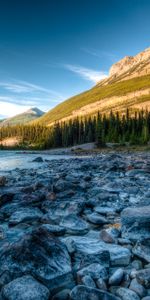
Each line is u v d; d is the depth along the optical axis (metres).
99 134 118.44
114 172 21.86
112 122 121.31
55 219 9.02
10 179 20.03
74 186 14.04
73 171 24.44
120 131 114.56
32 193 12.73
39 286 4.76
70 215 8.90
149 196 12.21
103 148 91.62
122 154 61.75
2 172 27.11
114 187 14.25
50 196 11.98
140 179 17.64
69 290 4.97
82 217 9.71
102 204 10.84
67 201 11.23
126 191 13.23
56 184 14.13
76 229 8.12
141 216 7.55
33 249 5.57
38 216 9.48
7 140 184.38
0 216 9.88
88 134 121.25
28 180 19.08
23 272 5.19
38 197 11.76
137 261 6.09
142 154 59.44
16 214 9.45
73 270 5.57
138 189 13.49
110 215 9.77
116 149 83.44
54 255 5.58
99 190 13.38
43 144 136.75
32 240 5.77
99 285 4.96
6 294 4.58
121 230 7.65
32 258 5.40
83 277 5.08
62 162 40.56
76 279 5.26
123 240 7.11
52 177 20.34
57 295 4.83
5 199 11.73
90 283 4.94
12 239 7.41
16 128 198.12
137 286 4.89
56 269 5.29
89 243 6.77
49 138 138.62
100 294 4.52
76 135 127.44
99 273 5.26
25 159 56.53
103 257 5.89
